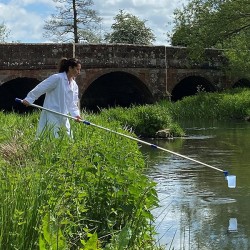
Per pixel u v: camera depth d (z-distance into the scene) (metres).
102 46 33.12
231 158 13.93
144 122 19.92
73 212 5.28
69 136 8.83
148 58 35.22
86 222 5.74
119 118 20.86
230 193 9.70
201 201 9.11
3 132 9.51
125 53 34.09
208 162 13.32
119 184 6.08
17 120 12.81
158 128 19.80
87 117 15.31
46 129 8.23
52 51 30.70
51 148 7.11
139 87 36.16
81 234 4.98
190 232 7.34
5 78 29.55
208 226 7.62
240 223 7.78
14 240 4.15
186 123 25.58
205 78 38.03
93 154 6.70
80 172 6.10
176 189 10.09
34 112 17.58
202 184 10.54
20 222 4.19
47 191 4.94
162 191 9.93
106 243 5.46
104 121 14.84
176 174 11.68
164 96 35.72
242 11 33.56
